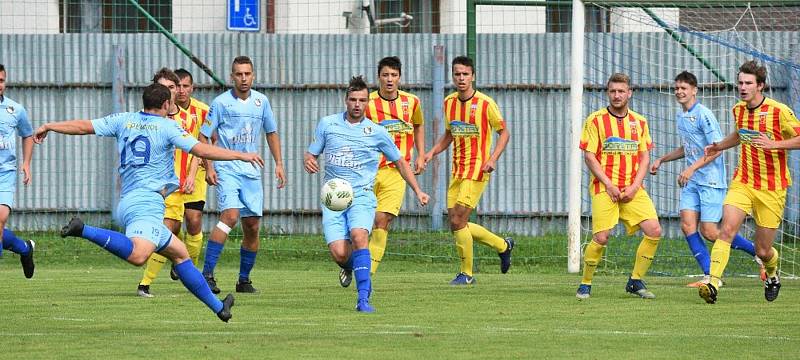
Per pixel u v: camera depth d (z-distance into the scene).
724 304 28.23
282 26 56.28
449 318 24.94
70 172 48.41
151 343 20.64
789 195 44.50
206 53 48.09
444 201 46.97
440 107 46.75
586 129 29.52
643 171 29.28
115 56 47.59
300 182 48.16
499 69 47.28
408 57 47.25
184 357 19.05
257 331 22.50
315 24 56.22
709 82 45.91
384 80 32.75
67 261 42.81
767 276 29.58
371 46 47.66
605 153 29.42
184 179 31.30
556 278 36.38
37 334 21.86
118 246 21.84
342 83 47.91
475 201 33.50
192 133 31.72
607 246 43.38
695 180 33.97
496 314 25.75
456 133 33.31
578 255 39.00
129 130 22.95
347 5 56.19
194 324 23.64
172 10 57.34
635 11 51.47
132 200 22.72
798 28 46.75
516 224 47.59
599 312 26.27
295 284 33.56
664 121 46.44
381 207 32.34
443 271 40.31
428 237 45.50
